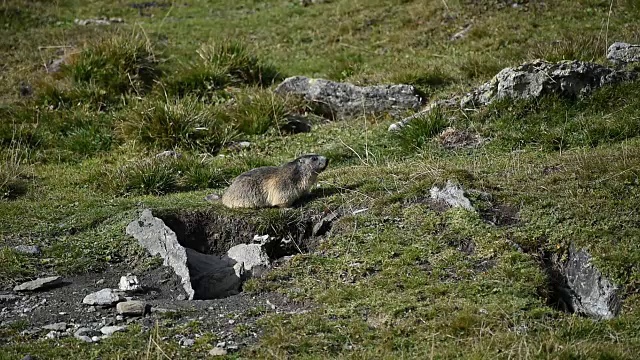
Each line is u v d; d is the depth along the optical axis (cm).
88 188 4047
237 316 2623
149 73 5675
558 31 5572
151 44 6078
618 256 2783
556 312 2527
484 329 2384
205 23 7231
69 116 5031
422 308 2550
